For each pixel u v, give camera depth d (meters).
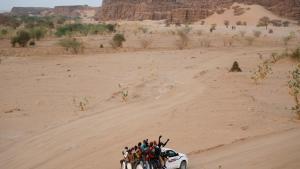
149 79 48.81
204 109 33.62
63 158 23.36
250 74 50.69
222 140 25.67
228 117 30.92
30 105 36.59
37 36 107.06
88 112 33.94
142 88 43.62
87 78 49.94
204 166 21.28
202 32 134.62
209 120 30.27
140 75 52.03
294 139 25.61
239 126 28.67
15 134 28.23
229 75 50.16
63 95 40.66
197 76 50.91
